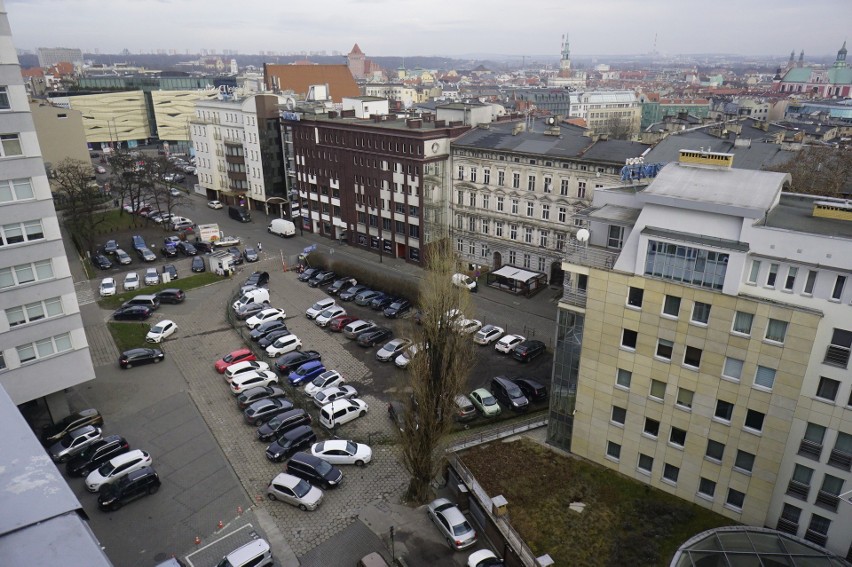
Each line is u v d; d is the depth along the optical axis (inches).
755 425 1357.0
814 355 1261.1
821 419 1285.7
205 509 1572.3
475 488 1528.1
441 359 1502.2
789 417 1294.3
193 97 7667.3
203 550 1434.5
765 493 1371.8
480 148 3179.1
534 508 1502.2
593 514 1476.4
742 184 1385.3
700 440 1446.9
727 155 1441.9
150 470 1630.2
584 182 2847.0
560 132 3161.9
